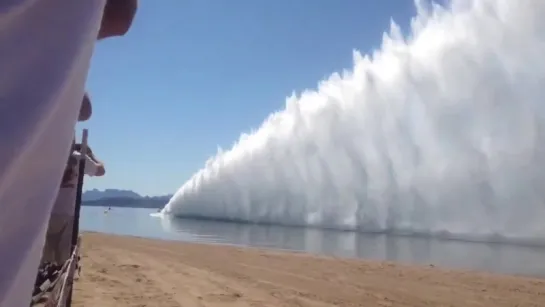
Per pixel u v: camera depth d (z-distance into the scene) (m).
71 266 3.94
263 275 13.32
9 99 0.63
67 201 4.17
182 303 9.31
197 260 16.09
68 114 0.74
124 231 40.47
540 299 11.38
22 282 0.67
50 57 0.68
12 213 0.66
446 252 29.17
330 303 9.96
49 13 0.68
